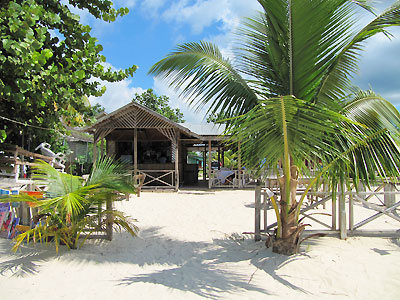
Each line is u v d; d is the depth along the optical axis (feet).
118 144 56.49
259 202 18.63
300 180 19.74
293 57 14.65
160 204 33.73
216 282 12.55
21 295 10.85
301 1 13.23
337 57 14.73
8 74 15.98
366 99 15.90
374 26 13.57
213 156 106.83
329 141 14.01
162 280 12.70
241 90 16.46
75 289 11.60
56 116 21.59
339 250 16.11
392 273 13.02
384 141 14.65
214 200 37.63
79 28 20.76
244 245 18.02
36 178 16.51
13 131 24.29
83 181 17.78
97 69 21.08
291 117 11.83
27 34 14.58
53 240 16.61
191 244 18.22
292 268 13.76
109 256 15.55
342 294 11.43
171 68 17.26
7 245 15.47
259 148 12.91
